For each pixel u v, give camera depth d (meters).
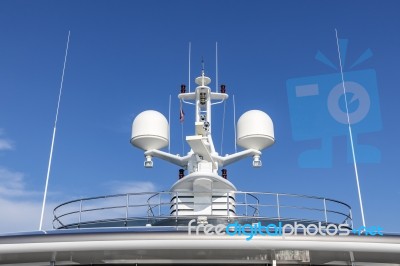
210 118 17.05
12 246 12.16
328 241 12.24
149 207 14.38
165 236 12.04
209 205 15.26
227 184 15.55
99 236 12.12
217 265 13.48
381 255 12.70
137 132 16.86
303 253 12.58
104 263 13.63
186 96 17.47
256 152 16.77
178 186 15.59
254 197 14.80
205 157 15.94
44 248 12.12
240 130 17.05
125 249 12.06
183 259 13.33
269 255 12.89
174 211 15.35
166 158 16.83
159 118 17.03
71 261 13.55
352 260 13.40
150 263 13.56
